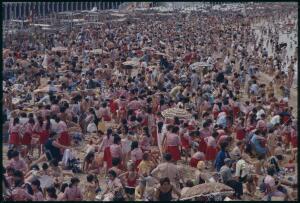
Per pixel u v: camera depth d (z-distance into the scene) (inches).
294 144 983.6
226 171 780.6
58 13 3683.6
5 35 2363.4
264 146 929.5
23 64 1598.2
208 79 1521.9
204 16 5374.0
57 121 930.1
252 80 1523.1
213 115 1149.1
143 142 903.7
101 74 1589.6
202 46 2679.6
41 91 1256.8
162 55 1979.6
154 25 4003.4
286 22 5383.9
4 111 1052.5
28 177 728.3
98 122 1075.3
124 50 2223.2
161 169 749.3
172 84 1443.2
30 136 930.1
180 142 914.7
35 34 2583.7
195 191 673.0
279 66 2037.4
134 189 741.3
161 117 1058.7
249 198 789.2
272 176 786.8
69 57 1990.7
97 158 867.4
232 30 4033.0
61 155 899.4
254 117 1063.0
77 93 1222.9
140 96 1165.7
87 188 735.7
